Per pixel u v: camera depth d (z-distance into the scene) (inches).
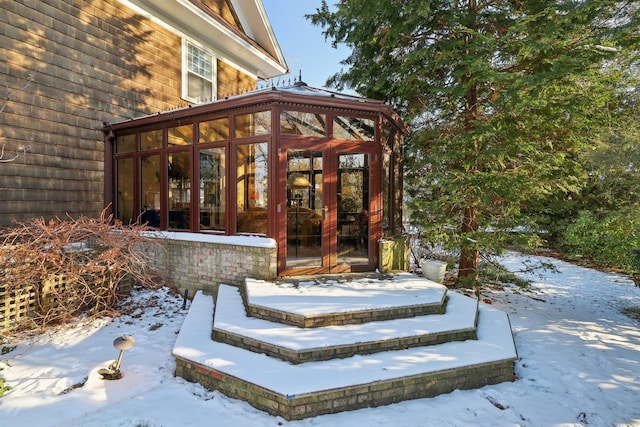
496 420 124.8
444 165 277.7
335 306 166.2
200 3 357.4
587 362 174.1
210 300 217.9
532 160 257.3
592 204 455.2
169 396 131.5
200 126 247.0
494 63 259.8
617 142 274.2
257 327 157.0
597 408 135.3
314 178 225.1
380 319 170.6
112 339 180.5
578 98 226.2
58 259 198.7
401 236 279.7
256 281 207.3
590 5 191.6
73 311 202.1
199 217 247.4
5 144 235.0
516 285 333.7
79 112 278.8
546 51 227.0
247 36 473.4
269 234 217.5
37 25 251.0
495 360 146.8
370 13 252.1
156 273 258.2
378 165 238.7
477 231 265.4
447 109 295.4
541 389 148.8
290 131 217.9
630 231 242.8
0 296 181.9
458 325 166.1
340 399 125.3
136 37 323.6
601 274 419.5
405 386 134.6
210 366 133.7
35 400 125.6
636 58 226.8
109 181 298.4
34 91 250.1
